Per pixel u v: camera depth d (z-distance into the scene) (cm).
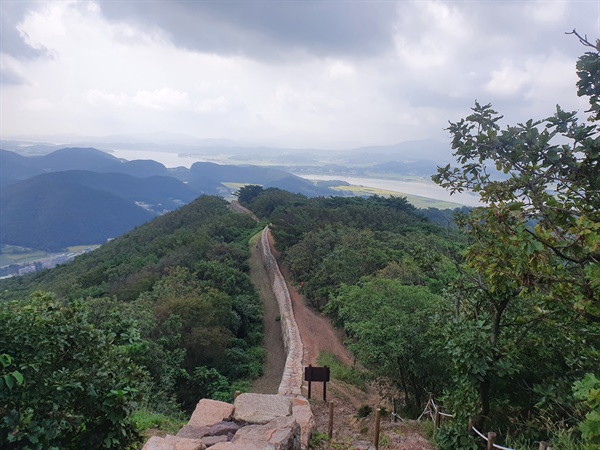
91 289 2941
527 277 445
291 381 1205
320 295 2098
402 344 872
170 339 1582
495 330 606
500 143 492
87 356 475
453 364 668
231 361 1719
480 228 538
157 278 2739
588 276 386
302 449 585
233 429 512
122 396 471
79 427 464
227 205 6588
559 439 514
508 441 586
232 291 2427
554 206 419
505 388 652
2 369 409
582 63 405
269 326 2198
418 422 795
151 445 421
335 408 1012
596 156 421
